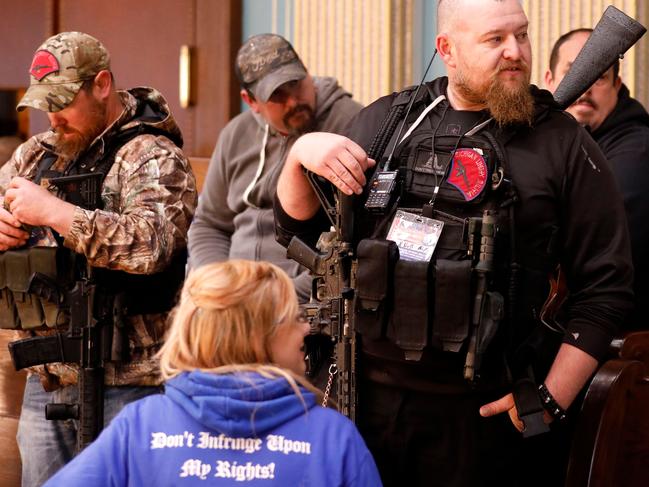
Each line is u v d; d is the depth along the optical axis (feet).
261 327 7.89
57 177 12.89
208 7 23.16
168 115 13.09
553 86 15.51
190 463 7.74
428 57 20.22
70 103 12.52
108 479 7.73
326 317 11.32
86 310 12.50
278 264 16.07
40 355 12.42
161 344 12.85
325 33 21.20
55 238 12.67
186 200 12.73
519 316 10.73
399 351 10.89
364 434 11.34
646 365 12.76
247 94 16.26
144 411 7.97
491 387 10.79
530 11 18.33
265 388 7.75
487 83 10.77
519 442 11.12
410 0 20.24
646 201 13.71
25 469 13.42
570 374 10.68
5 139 26.40
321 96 16.38
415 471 11.25
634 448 12.47
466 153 10.81
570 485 12.17
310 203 11.73
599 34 11.18
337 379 11.30
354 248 11.30
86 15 24.93
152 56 24.04
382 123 11.64
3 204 12.69
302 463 7.77
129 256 12.15
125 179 12.62
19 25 26.11
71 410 12.52
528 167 10.72
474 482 10.98
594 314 10.74
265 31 22.57
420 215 10.90
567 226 10.85
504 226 10.64
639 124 14.58
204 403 7.68
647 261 13.65
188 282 8.10
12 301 12.69
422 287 10.48
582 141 10.83
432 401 10.94
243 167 16.78
